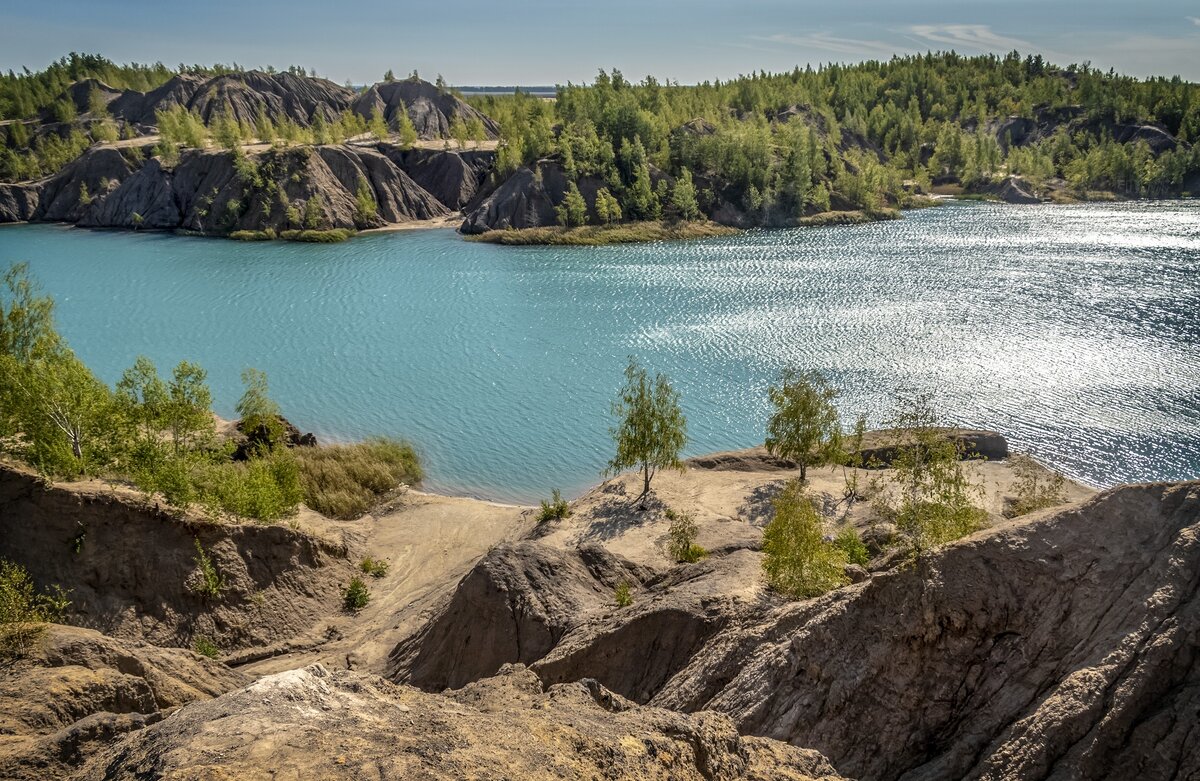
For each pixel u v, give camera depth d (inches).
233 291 4739.2
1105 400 2608.3
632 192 7204.7
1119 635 706.8
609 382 3051.2
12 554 1359.5
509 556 1310.3
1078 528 804.0
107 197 7790.4
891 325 3590.1
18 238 6948.8
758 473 2112.5
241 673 1125.1
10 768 649.0
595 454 2454.5
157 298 4552.2
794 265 5196.9
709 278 4854.8
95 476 1702.8
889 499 1739.7
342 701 557.9
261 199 7253.9
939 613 773.3
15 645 922.1
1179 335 3262.8
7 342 2338.8
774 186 7559.1
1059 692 677.3
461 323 3939.5
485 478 2310.5
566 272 5196.9
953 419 2503.7
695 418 2662.4
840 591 881.5
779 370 3078.2
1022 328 3449.8
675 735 603.5
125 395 1914.4
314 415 2775.6
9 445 1724.9
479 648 1208.8
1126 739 637.9
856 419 2534.5
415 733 520.4
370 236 7106.3
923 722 746.2
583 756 530.6
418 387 3046.3
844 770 736.3
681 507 1857.8
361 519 1991.9
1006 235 6259.8
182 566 1437.0
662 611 1055.0
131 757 498.6
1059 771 636.1
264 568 1530.5
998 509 1660.9
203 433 2049.7
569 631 1151.6
